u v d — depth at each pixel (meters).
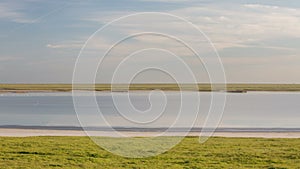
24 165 20.47
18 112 54.84
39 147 24.61
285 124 40.78
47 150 23.78
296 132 34.25
